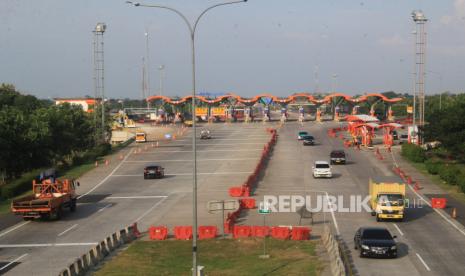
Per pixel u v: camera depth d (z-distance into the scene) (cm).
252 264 3109
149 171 6938
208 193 5753
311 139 10262
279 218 4478
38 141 7656
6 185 6300
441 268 2931
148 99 18762
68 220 4594
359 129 10906
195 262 2631
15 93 15212
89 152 9569
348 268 2889
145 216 4688
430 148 9212
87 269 3033
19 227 4356
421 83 9700
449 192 5681
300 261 3136
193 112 2822
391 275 2792
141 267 3081
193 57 2900
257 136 12419
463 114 7700
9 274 3011
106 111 14988
